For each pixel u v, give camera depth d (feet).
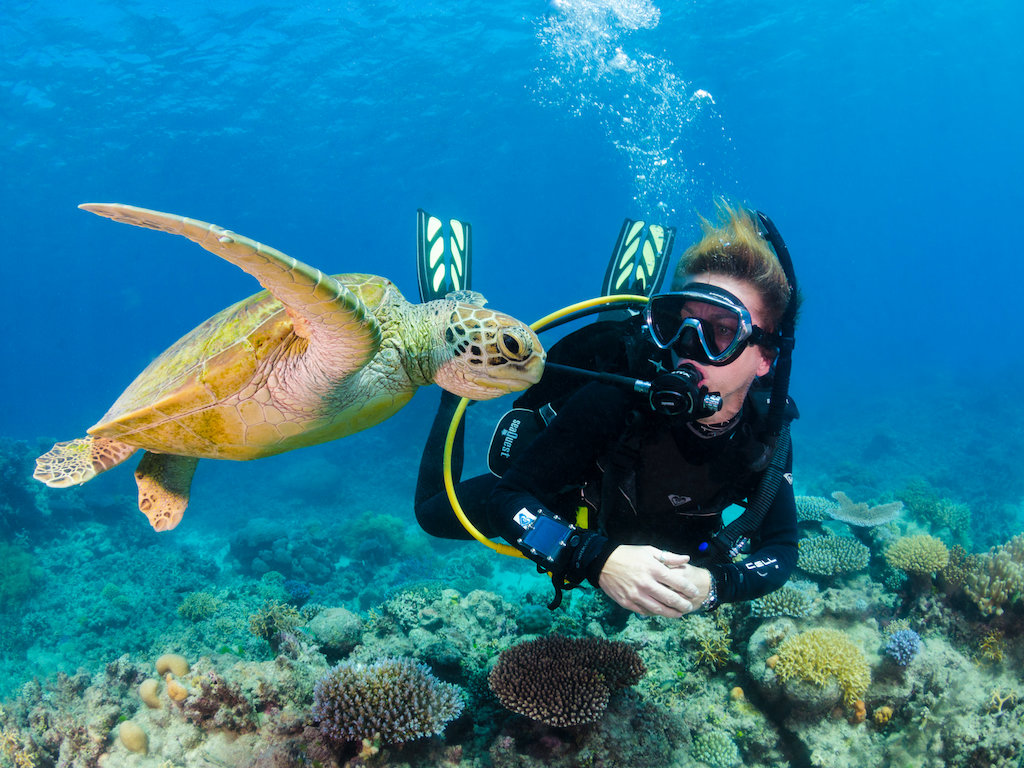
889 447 68.85
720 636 13.32
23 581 34.73
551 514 5.83
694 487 6.86
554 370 7.69
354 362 7.61
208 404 8.29
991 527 42.32
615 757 9.86
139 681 12.68
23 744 11.85
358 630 14.57
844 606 14.25
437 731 9.82
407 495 57.06
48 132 122.52
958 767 11.94
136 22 98.99
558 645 10.80
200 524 56.80
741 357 6.12
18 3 92.58
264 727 10.42
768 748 11.87
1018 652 14.33
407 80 122.42
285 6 99.91
